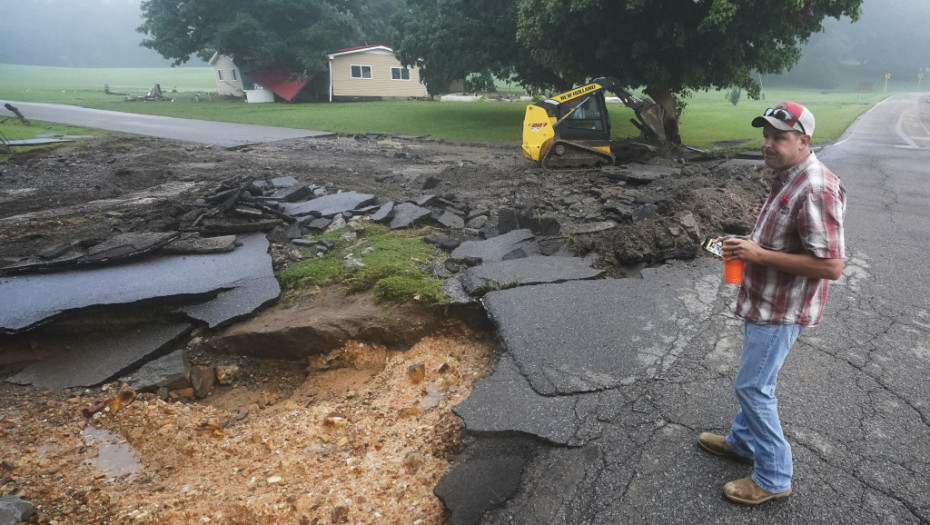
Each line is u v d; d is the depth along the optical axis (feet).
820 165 8.06
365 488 11.41
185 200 30.53
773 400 9.00
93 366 16.48
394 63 138.62
